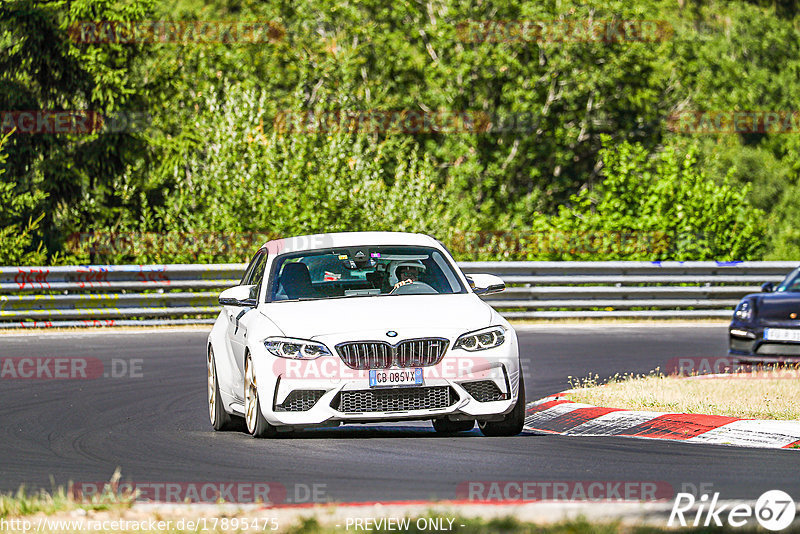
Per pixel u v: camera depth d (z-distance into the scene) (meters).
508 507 19.27
